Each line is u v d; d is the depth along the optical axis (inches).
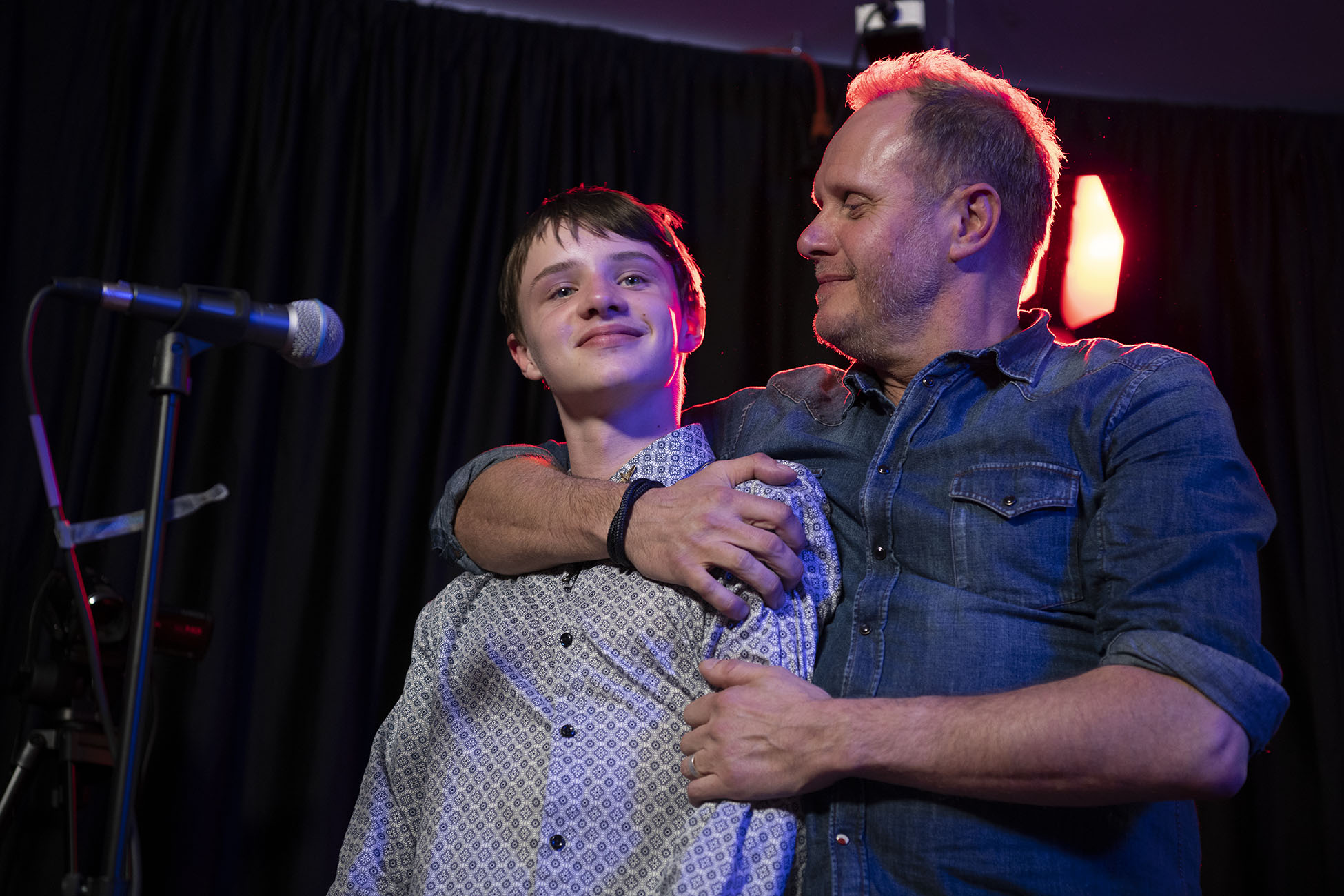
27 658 69.7
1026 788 42.0
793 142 119.6
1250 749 42.6
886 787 46.8
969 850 44.8
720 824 44.5
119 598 70.4
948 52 65.7
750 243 116.4
